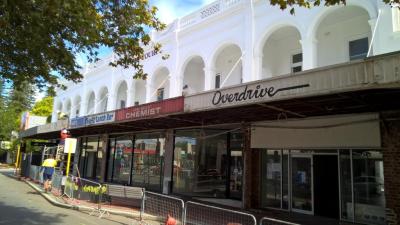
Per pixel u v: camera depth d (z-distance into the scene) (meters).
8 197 14.81
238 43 14.95
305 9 12.42
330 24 12.89
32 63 9.42
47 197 14.98
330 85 7.46
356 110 10.11
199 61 18.97
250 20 14.37
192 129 16.86
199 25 17.03
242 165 14.14
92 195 13.93
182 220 9.27
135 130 20.64
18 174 28.03
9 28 7.88
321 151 12.09
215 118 13.43
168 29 19.42
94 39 8.69
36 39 8.20
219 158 15.92
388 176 9.47
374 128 10.14
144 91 22.75
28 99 51.12
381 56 6.65
